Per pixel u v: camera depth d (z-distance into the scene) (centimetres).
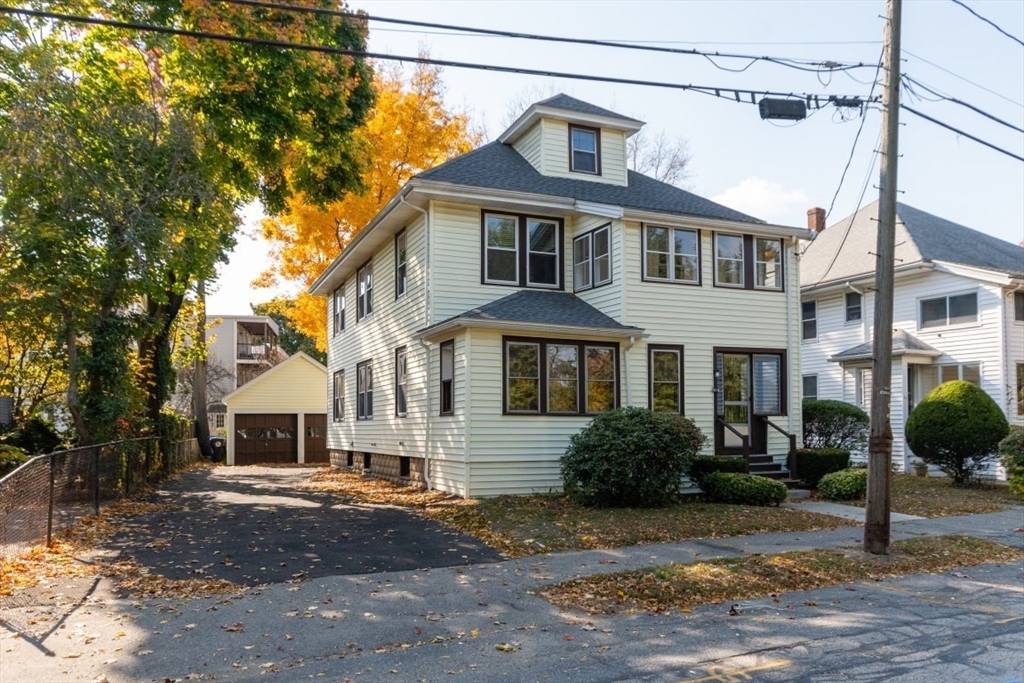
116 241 1599
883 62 1082
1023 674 604
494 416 1549
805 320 2762
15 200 1487
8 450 1692
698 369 1723
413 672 614
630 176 2070
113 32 1688
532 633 718
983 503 1577
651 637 708
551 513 1337
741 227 1775
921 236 2452
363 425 2261
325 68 1719
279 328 5703
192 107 1748
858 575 970
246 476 2316
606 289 1694
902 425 2269
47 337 1739
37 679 591
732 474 1535
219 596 836
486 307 1605
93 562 986
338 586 881
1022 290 2150
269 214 2230
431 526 1262
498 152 1988
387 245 2041
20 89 1462
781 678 598
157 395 2164
